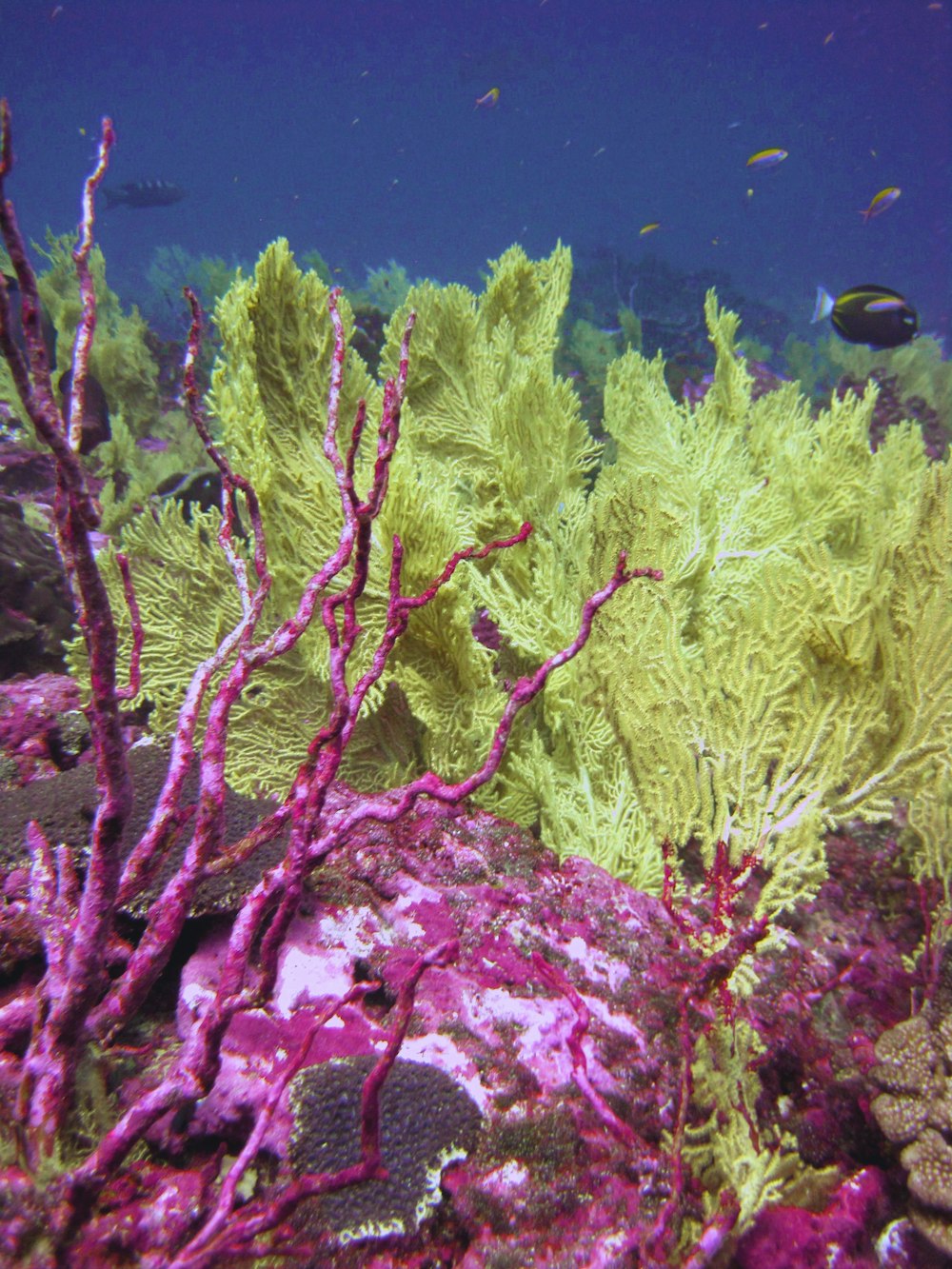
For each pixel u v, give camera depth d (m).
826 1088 2.20
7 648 4.55
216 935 2.00
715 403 6.02
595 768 3.69
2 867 2.06
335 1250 1.47
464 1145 1.70
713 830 2.79
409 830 2.50
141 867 1.46
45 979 1.48
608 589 1.51
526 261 5.95
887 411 10.77
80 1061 1.44
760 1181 1.74
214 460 1.65
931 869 2.73
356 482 3.37
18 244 0.94
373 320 10.09
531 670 4.01
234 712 3.42
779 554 4.70
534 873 2.50
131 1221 1.32
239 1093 1.63
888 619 2.78
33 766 3.37
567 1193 1.69
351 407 4.02
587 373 11.52
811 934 2.80
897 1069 2.06
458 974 2.09
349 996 1.34
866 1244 1.86
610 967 2.25
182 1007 1.82
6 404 8.30
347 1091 1.66
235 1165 1.21
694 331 16.17
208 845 1.45
